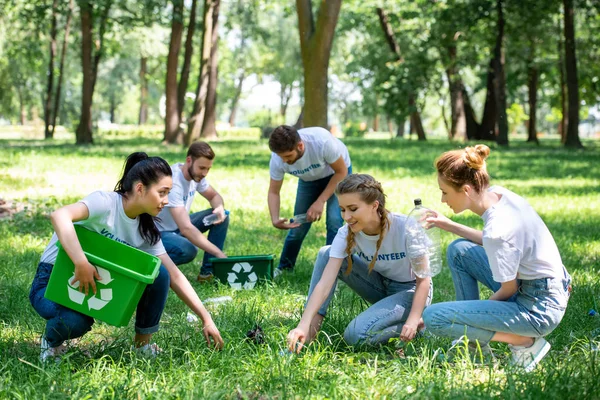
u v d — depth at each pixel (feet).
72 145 91.35
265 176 50.85
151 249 13.92
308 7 61.98
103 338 15.33
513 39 108.88
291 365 12.62
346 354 13.89
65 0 111.34
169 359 13.05
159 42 146.10
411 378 12.21
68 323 12.88
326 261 15.26
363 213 13.98
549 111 293.64
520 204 13.14
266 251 25.62
